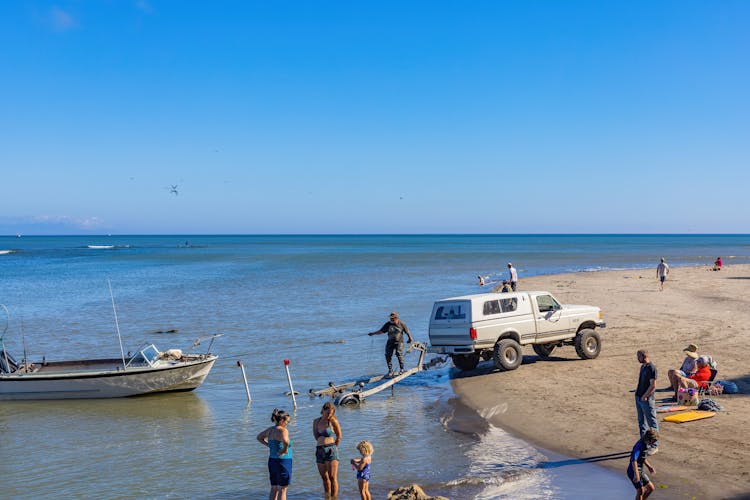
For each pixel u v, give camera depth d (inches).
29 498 388.8
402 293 1742.1
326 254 5108.3
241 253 5556.1
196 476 424.5
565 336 737.6
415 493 357.4
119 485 409.4
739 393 548.4
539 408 549.0
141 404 630.5
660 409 507.8
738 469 384.2
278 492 359.9
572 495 368.8
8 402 645.3
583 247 7017.7
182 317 1263.5
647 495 341.7
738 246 7086.6
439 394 636.7
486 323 682.8
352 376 743.7
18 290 1946.4
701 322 996.6
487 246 7780.5
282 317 1253.1
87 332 1088.2
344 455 458.6
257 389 684.7
